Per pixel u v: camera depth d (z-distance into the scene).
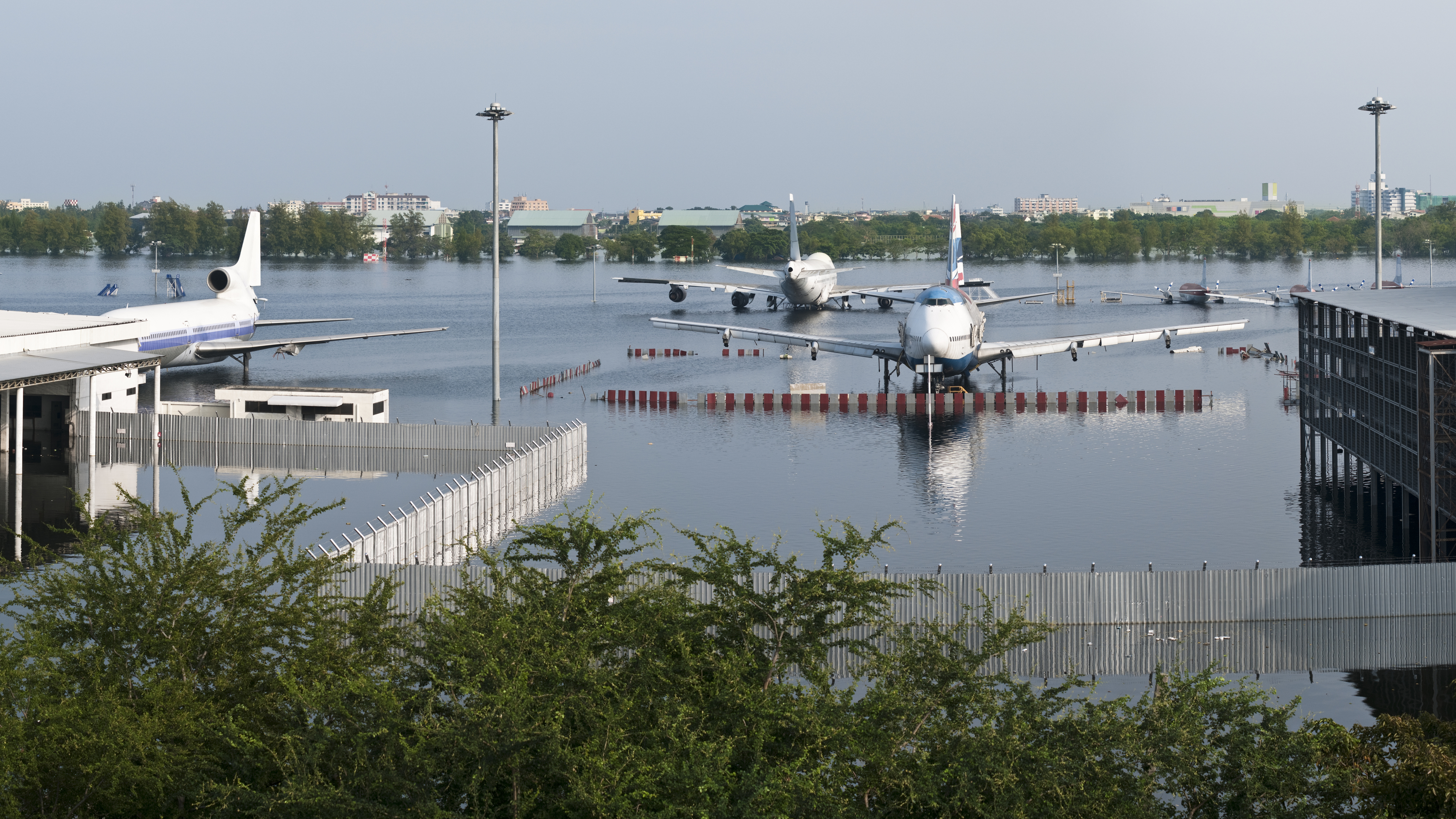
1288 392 173.12
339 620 48.38
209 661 45.81
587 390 185.50
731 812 37.72
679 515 105.56
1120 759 42.62
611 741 40.19
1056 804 40.44
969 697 44.12
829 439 142.88
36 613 46.19
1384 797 42.19
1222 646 72.56
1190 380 192.38
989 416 160.00
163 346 175.25
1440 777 40.84
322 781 38.38
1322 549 93.19
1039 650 72.12
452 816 37.19
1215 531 99.06
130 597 46.03
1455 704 64.56
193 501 112.00
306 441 133.00
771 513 106.00
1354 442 101.25
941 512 106.31
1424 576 74.69
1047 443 139.50
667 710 42.44
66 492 115.38
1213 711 44.00
